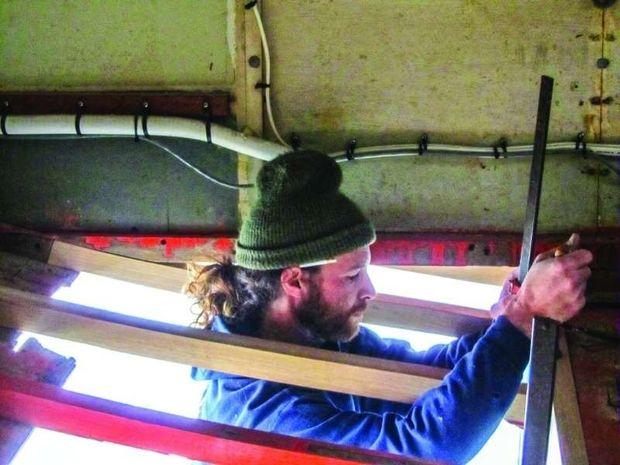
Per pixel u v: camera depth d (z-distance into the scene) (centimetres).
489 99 265
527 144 264
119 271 260
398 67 265
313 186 175
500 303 207
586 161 265
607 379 192
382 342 217
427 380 180
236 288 197
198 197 273
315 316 185
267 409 177
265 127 268
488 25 262
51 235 273
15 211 277
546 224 268
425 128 267
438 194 269
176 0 264
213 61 266
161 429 161
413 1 262
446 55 264
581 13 260
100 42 268
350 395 195
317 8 263
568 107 264
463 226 270
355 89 266
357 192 271
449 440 154
